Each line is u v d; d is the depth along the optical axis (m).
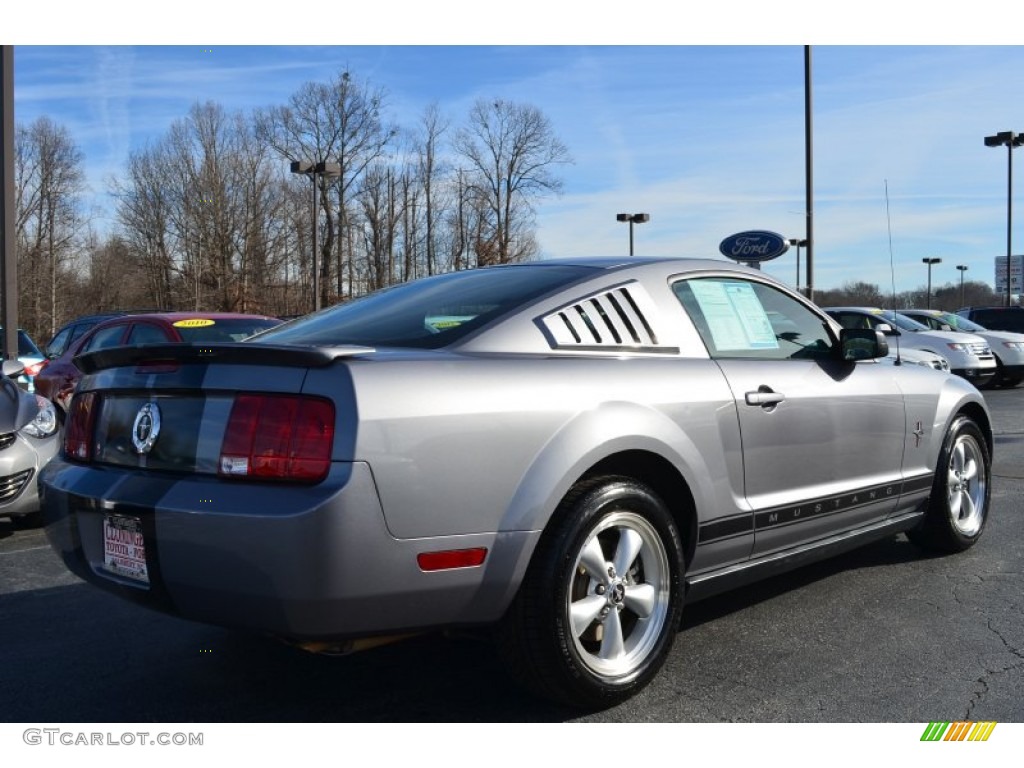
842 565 4.94
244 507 2.50
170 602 2.69
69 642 3.87
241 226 51.25
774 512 3.65
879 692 3.23
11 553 5.53
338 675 3.46
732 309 3.83
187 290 52.09
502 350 3.00
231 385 2.65
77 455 3.14
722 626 3.95
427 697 3.23
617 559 3.09
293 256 53.19
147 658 3.67
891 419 4.39
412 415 2.60
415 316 3.31
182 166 51.91
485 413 2.74
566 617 2.87
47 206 53.66
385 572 2.53
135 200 53.66
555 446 2.87
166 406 2.81
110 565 2.89
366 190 52.62
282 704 3.20
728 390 3.50
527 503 2.78
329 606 2.48
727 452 3.46
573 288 3.33
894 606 4.21
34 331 52.38
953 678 3.36
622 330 3.35
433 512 2.61
